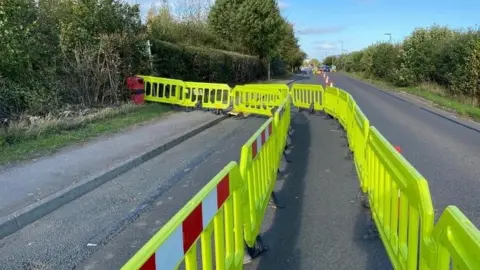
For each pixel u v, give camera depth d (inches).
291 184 266.8
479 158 332.2
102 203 232.7
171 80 614.2
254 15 1525.6
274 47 1675.7
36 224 203.9
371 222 200.4
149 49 673.0
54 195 228.7
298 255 170.1
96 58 557.3
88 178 260.5
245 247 167.8
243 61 1323.8
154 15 1162.0
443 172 288.8
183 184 267.1
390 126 500.1
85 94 535.5
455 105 747.4
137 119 494.9
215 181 116.6
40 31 502.9
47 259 168.2
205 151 363.9
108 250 176.2
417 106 753.0
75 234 192.1
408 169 124.0
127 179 278.7
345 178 278.4
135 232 193.9
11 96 425.1
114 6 605.6
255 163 174.1
